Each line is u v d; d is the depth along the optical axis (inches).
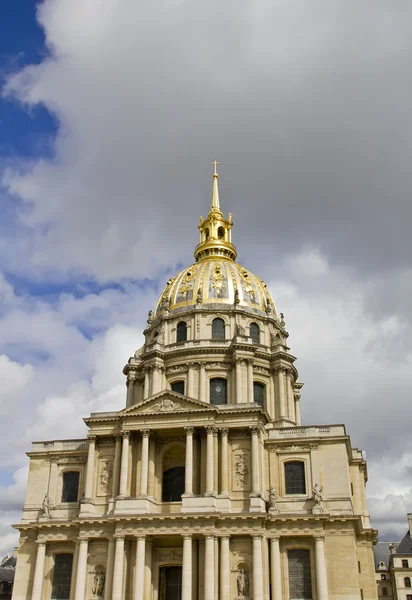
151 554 3211.1
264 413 3353.8
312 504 3230.8
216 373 4148.6
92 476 3398.1
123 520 3125.0
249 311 4446.4
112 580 3063.5
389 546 7450.8
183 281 4697.3
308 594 3051.2
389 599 7071.9
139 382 4409.5
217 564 3019.2
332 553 3125.0
